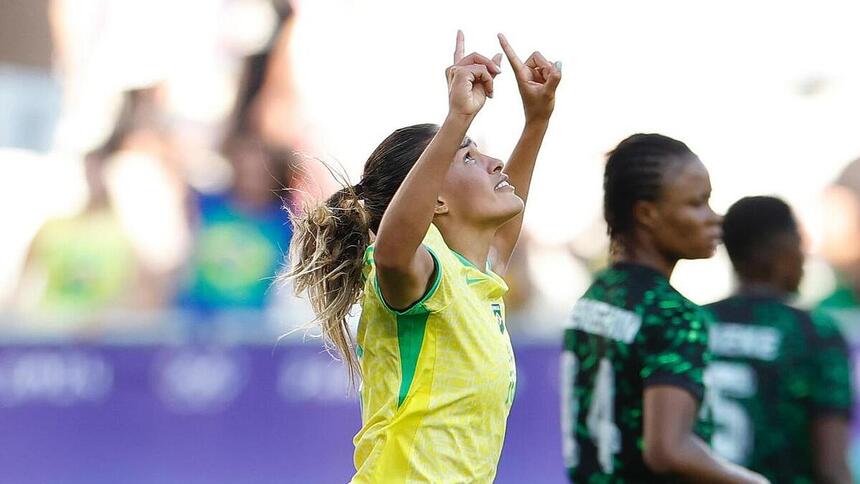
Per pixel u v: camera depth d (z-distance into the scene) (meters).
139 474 21.80
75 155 25.17
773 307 15.19
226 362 22.48
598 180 29.86
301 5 28.19
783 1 33.62
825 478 14.74
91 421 21.66
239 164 25.89
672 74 32.22
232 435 22.34
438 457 10.95
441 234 11.52
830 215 27.62
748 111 32.22
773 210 15.59
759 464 14.92
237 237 24.78
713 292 28.64
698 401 11.94
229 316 24.25
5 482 21.08
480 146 26.77
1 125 25.27
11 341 21.38
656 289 12.36
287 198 25.89
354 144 28.45
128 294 24.05
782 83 32.66
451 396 10.94
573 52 31.58
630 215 12.82
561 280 27.92
